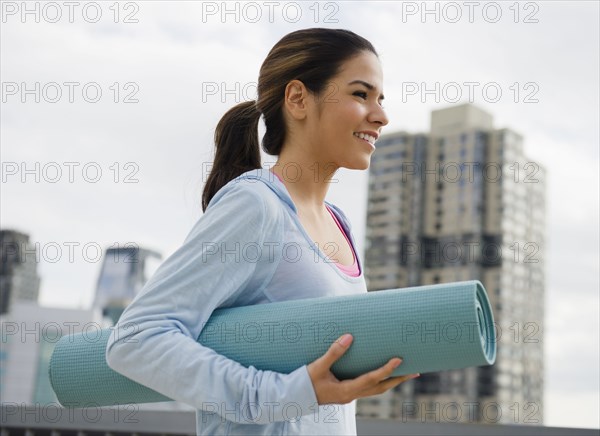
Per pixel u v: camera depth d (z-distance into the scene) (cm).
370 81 164
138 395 154
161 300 140
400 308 134
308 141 166
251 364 141
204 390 133
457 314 131
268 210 147
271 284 151
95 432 399
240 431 141
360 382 131
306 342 138
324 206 182
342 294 157
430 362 133
